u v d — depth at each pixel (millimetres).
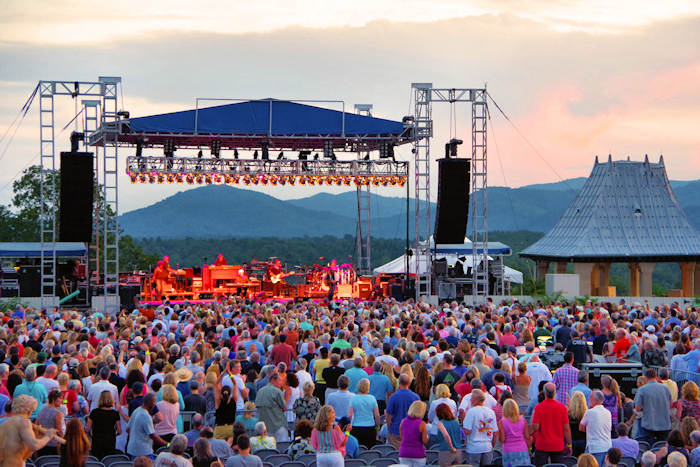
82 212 38219
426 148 41625
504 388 14625
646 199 68938
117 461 12656
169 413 13914
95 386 14703
